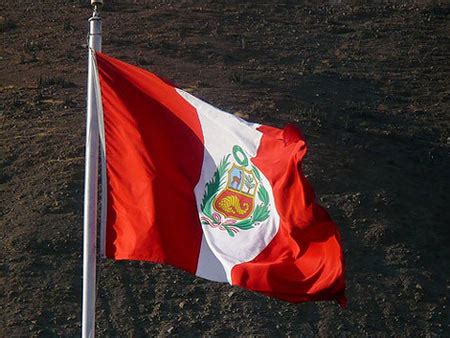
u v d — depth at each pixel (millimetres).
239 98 28438
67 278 19109
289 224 9781
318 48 37406
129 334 17922
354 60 36094
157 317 18344
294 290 9820
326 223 9672
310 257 9773
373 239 21047
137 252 10500
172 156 10531
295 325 18422
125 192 10562
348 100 30672
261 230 10133
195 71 32125
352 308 19031
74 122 26250
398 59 36594
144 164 10523
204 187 10500
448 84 33938
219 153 10500
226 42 36656
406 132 27953
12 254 19688
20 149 24406
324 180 23141
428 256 20844
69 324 17984
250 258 10086
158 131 10570
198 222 10438
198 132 10578
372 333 18516
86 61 33500
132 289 19016
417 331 18703
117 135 10602
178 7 42250
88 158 10711
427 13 43688
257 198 10234
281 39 38000
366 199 22562
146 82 10672
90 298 10633
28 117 26859
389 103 31297
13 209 21531
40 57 34125
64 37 37219
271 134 10406
